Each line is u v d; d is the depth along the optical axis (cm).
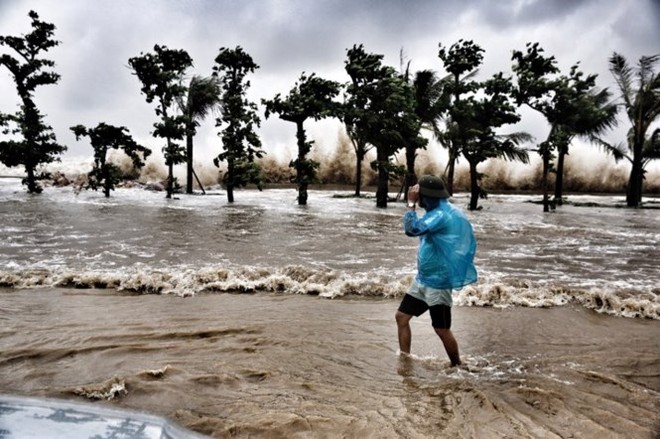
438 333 421
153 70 2092
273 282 707
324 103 1955
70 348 437
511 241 1173
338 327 526
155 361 414
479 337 510
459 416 323
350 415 321
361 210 1830
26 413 185
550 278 783
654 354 466
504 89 2089
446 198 419
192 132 2295
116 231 1152
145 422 189
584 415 331
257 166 2080
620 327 560
